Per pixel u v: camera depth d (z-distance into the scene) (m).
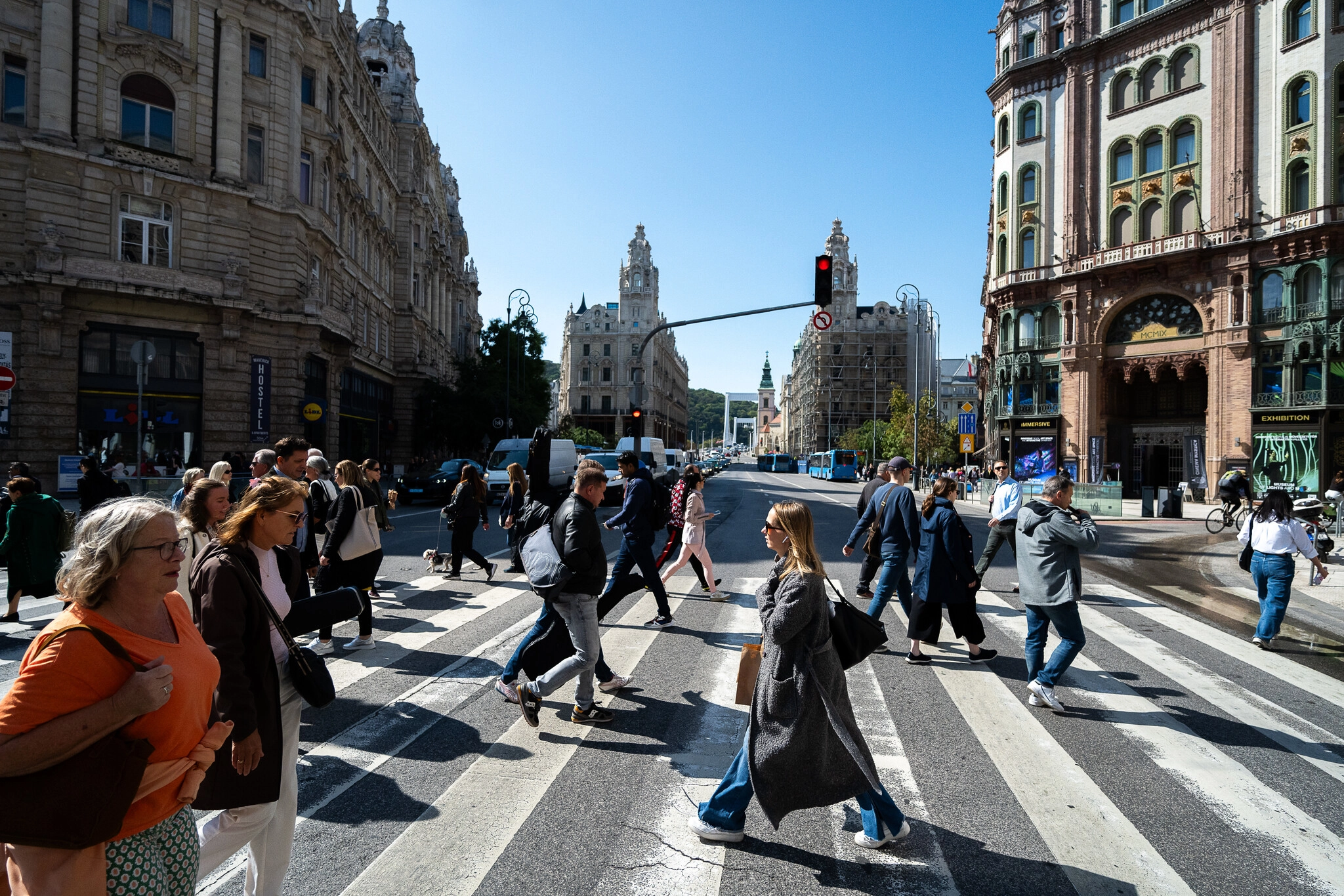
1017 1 39.47
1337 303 28.84
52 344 23.03
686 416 174.62
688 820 3.85
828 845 3.63
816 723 3.38
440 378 54.16
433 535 16.42
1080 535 5.44
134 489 17.11
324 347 30.77
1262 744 4.96
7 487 7.93
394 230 46.56
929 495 6.91
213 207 26.12
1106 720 5.38
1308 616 9.22
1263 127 31.02
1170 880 3.34
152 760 2.03
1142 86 35.06
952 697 5.88
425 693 5.84
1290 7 30.22
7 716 1.79
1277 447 30.05
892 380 102.12
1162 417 36.44
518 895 3.16
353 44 36.44
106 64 24.27
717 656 6.98
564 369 120.62
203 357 25.88
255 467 8.02
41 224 23.00
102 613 2.03
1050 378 38.12
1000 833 3.75
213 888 3.26
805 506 3.61
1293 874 3.40
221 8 26.53
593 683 5.56
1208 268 32.47
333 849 3.51
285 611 3.34
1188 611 9.48
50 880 1.88
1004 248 40.50
